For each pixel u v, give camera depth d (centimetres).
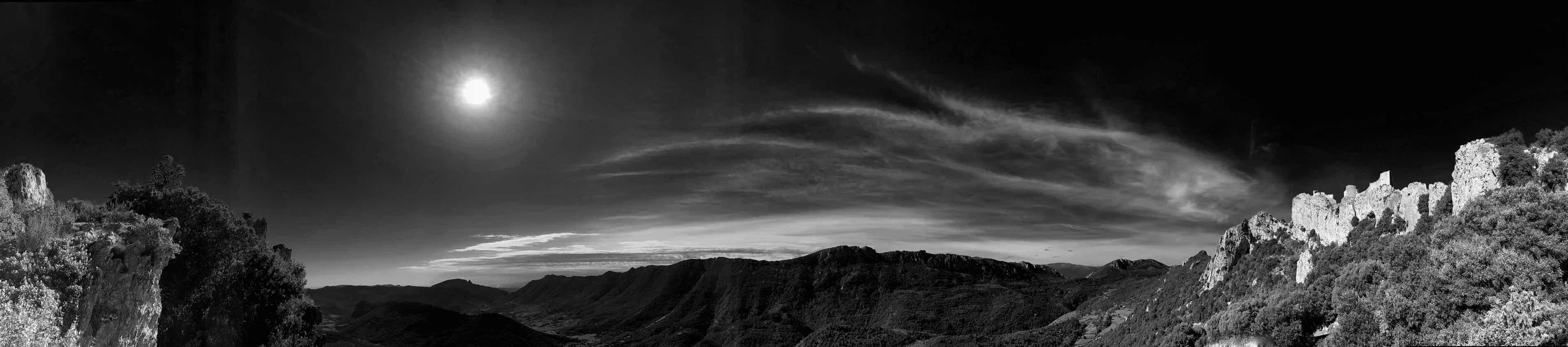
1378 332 4784
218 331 6031
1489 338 3900
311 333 7756
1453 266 4384
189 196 6291
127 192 6066
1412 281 4703
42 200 4462
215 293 6191
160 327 5488
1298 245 8975
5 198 3897
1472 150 5350
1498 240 4303
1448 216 5394
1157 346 8950
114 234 4047
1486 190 5038
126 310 4016
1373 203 7344
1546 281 3962
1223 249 10869
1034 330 16912
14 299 3366
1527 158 4809
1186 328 8306
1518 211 4325
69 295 3650
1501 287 4091
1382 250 5966
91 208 4603
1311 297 5784
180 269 5878
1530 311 3859
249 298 6600
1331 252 7356
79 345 3659
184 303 5841
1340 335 5084
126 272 4028
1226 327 6788
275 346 6700
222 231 6291
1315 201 8844
